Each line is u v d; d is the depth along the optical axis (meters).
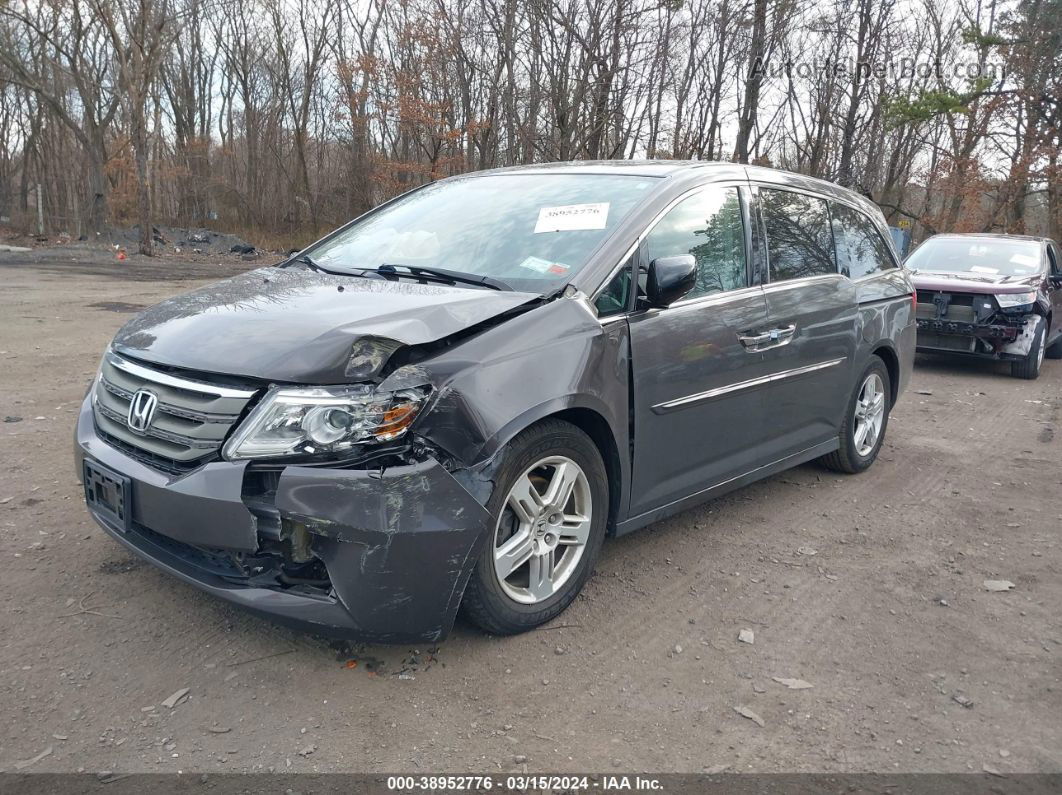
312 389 2.73
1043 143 26.94
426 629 2.88
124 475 2.98
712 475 4.18
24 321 10.70
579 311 3.36
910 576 4.09
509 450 3.01
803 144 28.27
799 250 4.77
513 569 3.21
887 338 5.53
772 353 4.34
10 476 4.84
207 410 2.82
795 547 4.38
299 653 3.12
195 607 3.41
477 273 3.67
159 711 2.76
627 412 3.54
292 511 2.65
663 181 4.03
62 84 35.44
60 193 38.12
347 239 4.45
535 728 2.77
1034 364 9.69
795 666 3.22
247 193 43.34
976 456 6.33
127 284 16.81
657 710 2.90
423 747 2.65
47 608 3.37
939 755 2.72
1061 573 4.19
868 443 5.67
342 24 37.94
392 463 2.76
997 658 3.35
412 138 31.73
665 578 3.93
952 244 11.04
